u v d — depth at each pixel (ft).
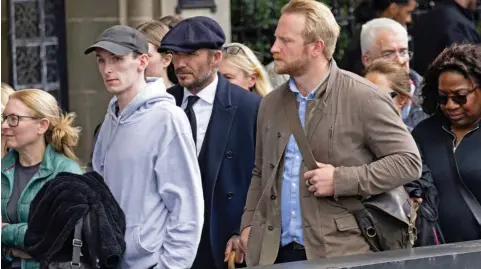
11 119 52.70
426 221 52.70
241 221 51.37
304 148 47.93
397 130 47.62
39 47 86.53
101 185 47.37
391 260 40.68
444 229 53.57
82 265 46.39
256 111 55.21
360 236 47.78
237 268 49.98
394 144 47.47
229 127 54.90
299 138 48.08
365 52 68.59
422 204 52.90
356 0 91.15
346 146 47.73
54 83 86.89
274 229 48.57
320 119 47.98
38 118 52.90
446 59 53.88
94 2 85.46
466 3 80.84
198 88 55.21
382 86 59.00
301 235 48.08
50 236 46.44
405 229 48.19
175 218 47.70
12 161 53.42
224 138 54.80
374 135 47.57
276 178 48.65
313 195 47.78
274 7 90.68
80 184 46.88
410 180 47.62
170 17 61.93
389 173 47.16
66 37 86.74
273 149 48.78
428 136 54.65
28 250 46.93
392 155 47.44
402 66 62.80
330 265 40.14
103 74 48.52
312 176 47.26
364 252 47.24
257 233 49.26
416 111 65.31
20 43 86.33
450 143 54.08
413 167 47.50
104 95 86.53
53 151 53.42
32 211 47.34
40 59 86.58
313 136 47.93
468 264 42.11
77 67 86.58
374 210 47.73
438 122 54.90
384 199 47.83
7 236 50.85
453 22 79.82
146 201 47.62
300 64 47.98
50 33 86.74
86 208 46.39
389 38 67.56
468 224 53.16
